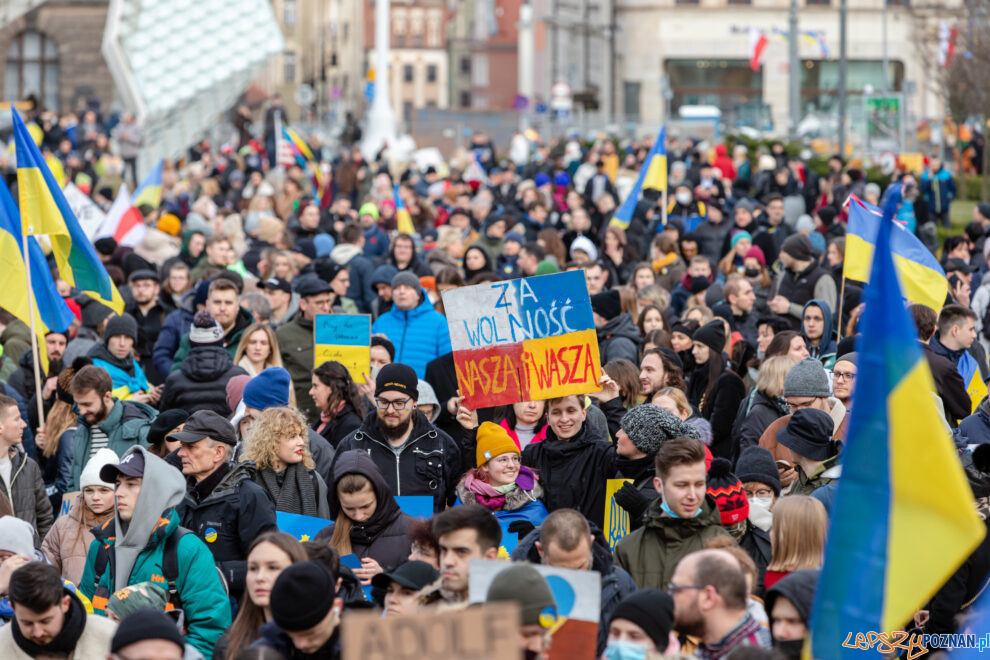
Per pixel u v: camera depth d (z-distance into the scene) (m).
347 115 93.50
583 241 34.41
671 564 14.02
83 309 27.27
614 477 16.73
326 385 20.14
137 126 80.62
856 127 105.06
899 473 9.38
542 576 10.43
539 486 16.62
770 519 15.15
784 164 58.28
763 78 169.75
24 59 141.50
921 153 90.94
